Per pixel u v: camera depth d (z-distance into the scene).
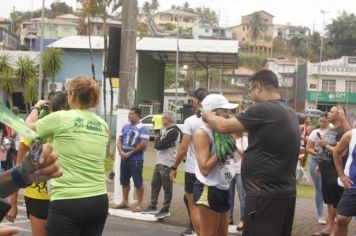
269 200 4.71
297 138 4.84
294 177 4.90
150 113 36.34
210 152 5.46
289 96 80.56
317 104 72.44
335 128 8.46
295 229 9.42
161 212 9.62
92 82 4.46
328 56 116.50
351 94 75.06
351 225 9.81
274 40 145.50
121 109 10.47
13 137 11.85
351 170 6.72
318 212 9.84
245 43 140.50
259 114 4.72
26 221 9.06
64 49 36.06
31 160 1.62
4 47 59.06
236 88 77.62
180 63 43.28
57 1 36.16
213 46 36.50
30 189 4.89
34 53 36.97
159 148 9.55
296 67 78.88
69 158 4.21
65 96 4.93
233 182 9.10
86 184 4.24
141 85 38.59
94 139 4.33
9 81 33.31
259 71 4.96
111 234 8.56
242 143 8.61
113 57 10.68
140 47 36.25
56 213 4.21
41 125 4.22
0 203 1.73
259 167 4.75
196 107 7.78
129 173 10.05
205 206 5.51
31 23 83.56
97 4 19.44
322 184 8.55
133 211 9.97
